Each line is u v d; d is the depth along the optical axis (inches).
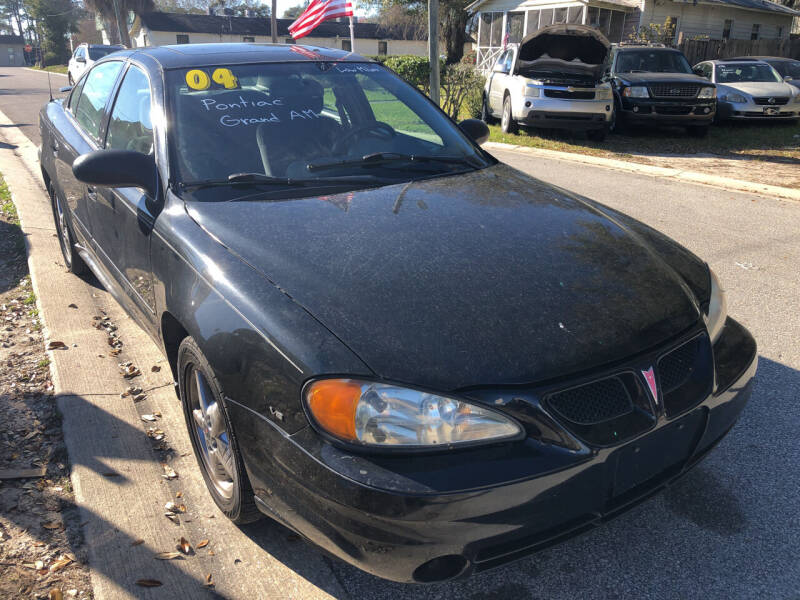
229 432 85.0
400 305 77.9
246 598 85.4
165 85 121.3
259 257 88.5
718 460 111.4
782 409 126.3
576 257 90.7
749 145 477.4
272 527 98.0
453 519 67.4
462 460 68.8
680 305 85.7
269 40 2089.1
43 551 92.6
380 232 93.4
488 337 74.4
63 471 110.7
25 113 637.9
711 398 83.0
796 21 1544.0
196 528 97.7
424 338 73.9
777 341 155.3
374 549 69.1
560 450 70.8
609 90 471.5
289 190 108.0
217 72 126.7
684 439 82.1
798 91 552.7
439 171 121.5
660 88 492.4
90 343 152.9
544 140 490.0
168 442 118.0
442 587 87.0
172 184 107.5
